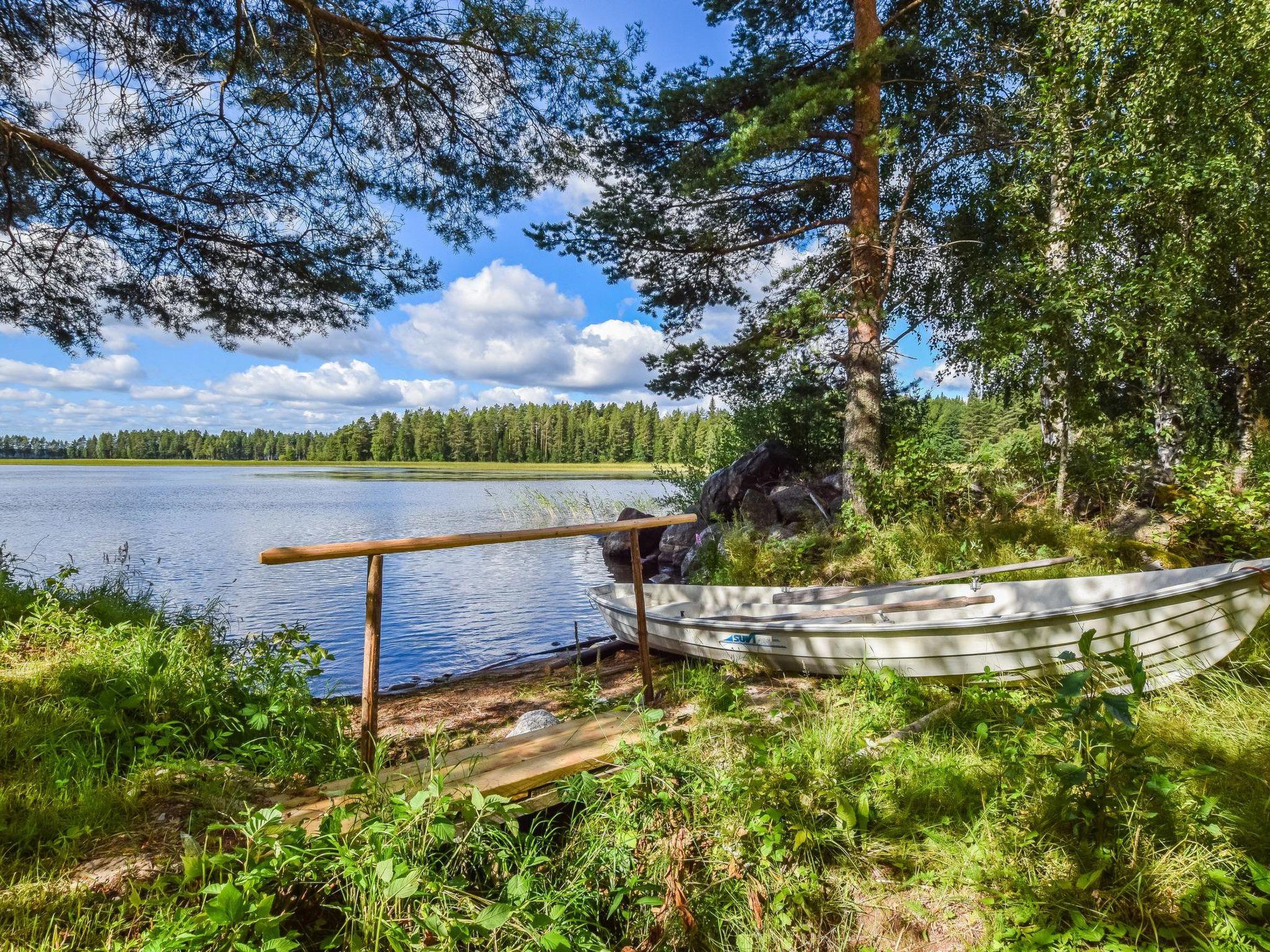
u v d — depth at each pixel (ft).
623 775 9.37
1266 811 8.62
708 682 15.76
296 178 24.76
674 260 38.70
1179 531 25.31
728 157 30.04
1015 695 14.15
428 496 124.06
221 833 8.11
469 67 24.22
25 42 20.59
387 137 25.71
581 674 20.08
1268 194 25.93
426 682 22.41
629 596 23.59
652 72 35.24
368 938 6.77
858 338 33.06
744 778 9.86
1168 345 26.30
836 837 9.12
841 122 36.50
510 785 9.39
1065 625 14.01
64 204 23.02
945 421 43.14
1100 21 27.32
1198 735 10.98
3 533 62.08
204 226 24.80
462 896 7.48
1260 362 30.37
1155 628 13.71
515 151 26.86
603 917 8.55
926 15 35.50
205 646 15.83
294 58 22.47
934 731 12.23
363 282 27.40
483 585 43.57
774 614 20.54
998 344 27.68
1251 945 6.90
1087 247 27.78
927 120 34.99
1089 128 28.50
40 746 9.31
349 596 38.60
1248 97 26.61
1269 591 13.73
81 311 25.48
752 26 36.58
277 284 26.53
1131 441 33.58
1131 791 8.46
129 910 6.78
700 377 41.11
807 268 36.83
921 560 26.27
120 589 22.90
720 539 36.06
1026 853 8.62
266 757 10.96
